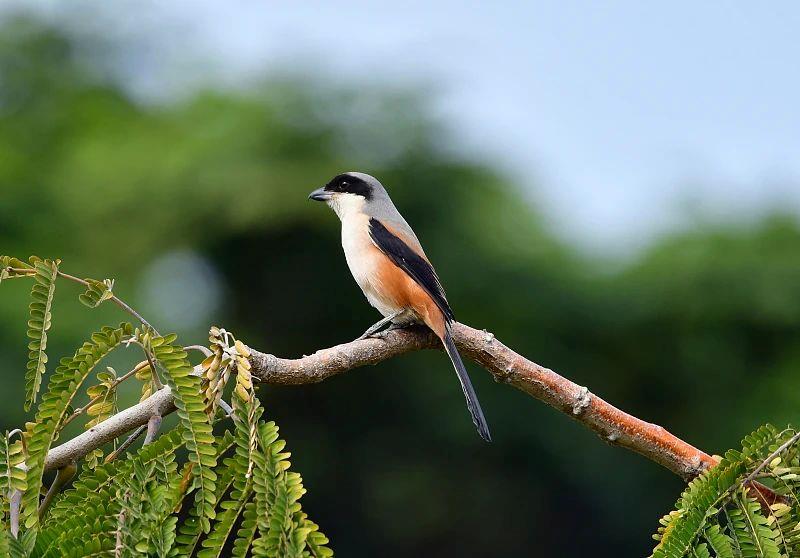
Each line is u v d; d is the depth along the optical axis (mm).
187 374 3248
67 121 20922
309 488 18047
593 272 18672
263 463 3131
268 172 17469
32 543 3002
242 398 3355
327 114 18125
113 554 3008
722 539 3432
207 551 3092
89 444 3604
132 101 21875
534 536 18281
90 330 14602
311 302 18109
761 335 17938
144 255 17938
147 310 16656
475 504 18125
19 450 3201
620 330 18047
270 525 2992
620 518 18000
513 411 17344
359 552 18344
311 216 17281
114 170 18203
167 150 18484
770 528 3520
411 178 18156
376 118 18219
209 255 18016
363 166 17938
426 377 17469
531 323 18172
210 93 19766
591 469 17594
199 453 3186
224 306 18359
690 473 4477
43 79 21547
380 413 17781
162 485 3156
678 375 18047
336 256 17781
